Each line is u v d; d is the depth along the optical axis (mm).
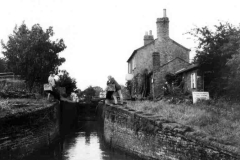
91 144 24375
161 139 13648
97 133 32750
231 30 23188
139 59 41250
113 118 21562
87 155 19109
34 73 29312
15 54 29344
